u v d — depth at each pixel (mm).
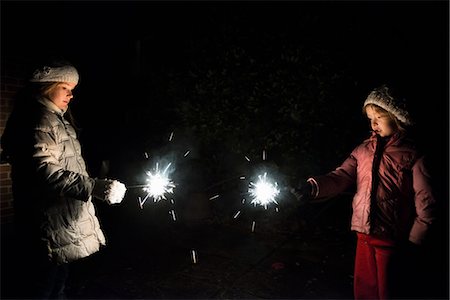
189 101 6148
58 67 2398
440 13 5781
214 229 5496
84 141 6281
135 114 6789
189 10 6500
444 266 4273
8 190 4441
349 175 2738
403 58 5695
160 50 6871
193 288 3682
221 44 5996
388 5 5746
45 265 2473
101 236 2707
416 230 2252
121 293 3545
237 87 5938
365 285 2514
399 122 2395
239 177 6184
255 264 4285
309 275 4023
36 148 2221
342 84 5586
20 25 4652
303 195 2682
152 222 5754
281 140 5852
